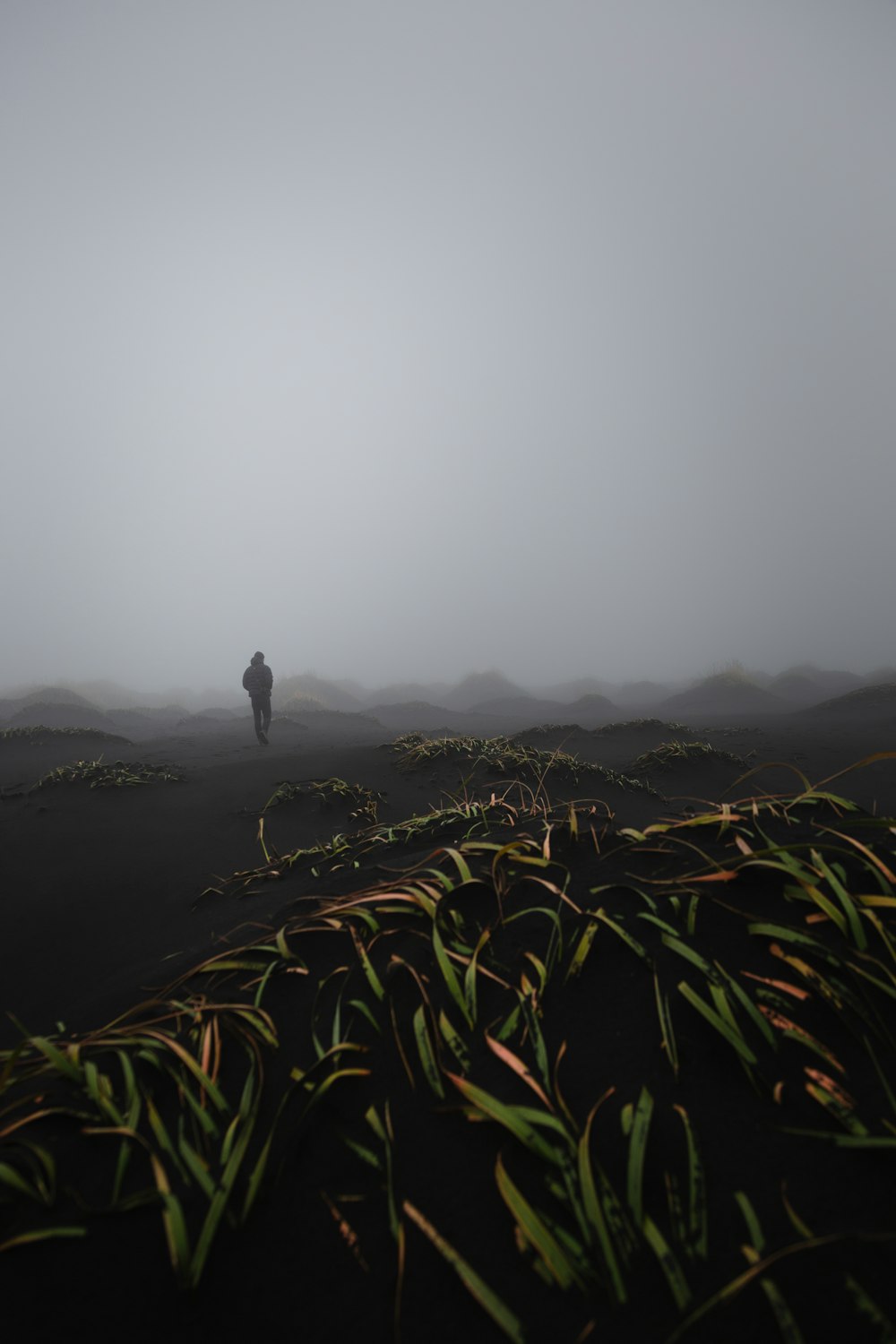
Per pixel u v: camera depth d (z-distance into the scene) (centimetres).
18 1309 95
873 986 127
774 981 131
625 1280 88
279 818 563
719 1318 82
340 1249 100
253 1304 94
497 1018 138
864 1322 78
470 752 770
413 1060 132
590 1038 129
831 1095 109
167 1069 139
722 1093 114
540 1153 105
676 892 160
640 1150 102
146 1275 99
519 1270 91
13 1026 254
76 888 412
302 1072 134
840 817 191
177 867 447
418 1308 90
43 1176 115
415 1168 110
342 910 186
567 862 190
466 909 176
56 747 1274
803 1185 97
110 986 230
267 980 168
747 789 759
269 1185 111
